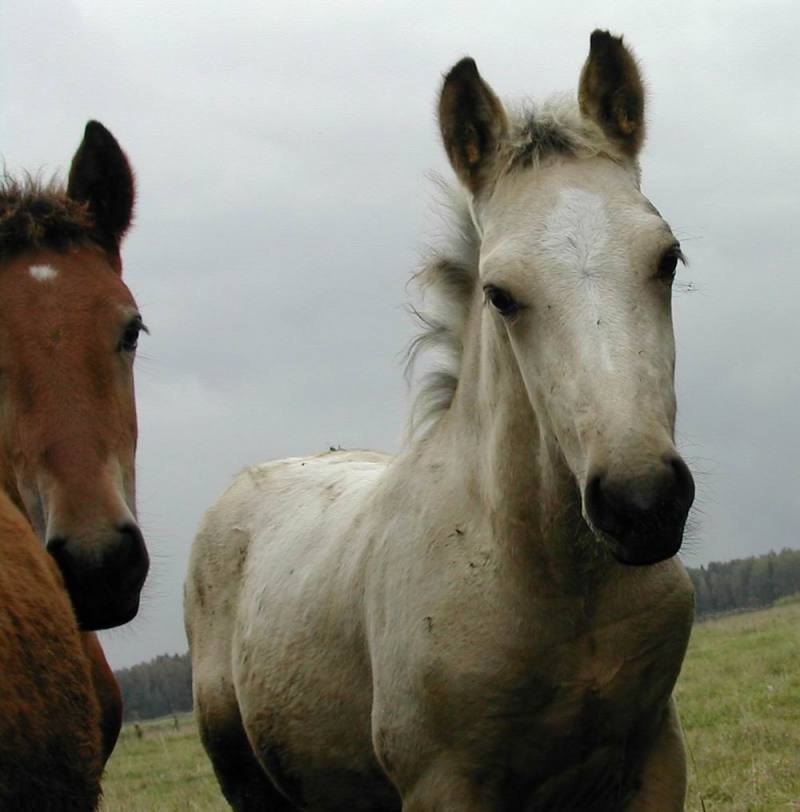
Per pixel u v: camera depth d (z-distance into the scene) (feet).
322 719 13.83
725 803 19.22
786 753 22.58
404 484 13.03
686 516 9.58
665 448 9.49
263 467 19.06
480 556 11.68
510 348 11.35
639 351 9.89
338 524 14.85
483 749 11.60
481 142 11.91
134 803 33.19
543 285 10.30
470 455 12.21
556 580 11.25
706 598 160.35
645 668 11.55
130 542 12.02
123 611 12.04
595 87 11.77
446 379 13.25
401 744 12.10
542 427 10.78
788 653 40.14
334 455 18.99
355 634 13.30
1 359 12.50
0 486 11.93
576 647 11.36
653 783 12.27
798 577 162.40
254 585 16.22
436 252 13.10
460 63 11.87
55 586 10.00
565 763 11.76
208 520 18.60
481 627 11.50
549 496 11.02
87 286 12.91
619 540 9.55
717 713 29.22
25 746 8.73
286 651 14.47
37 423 12.21
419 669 11.82
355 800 13.96
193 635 18.12
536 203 10.82
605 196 10.68
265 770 15.53
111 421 12.51
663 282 10.47
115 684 13.89
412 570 12.21
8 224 13.03
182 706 129.18
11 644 8.84
